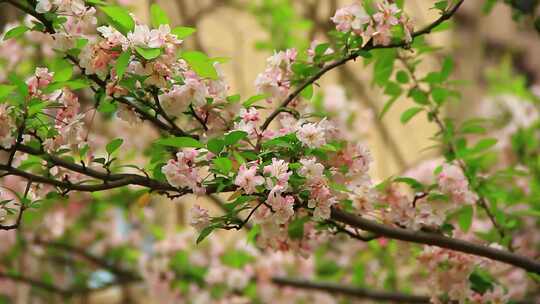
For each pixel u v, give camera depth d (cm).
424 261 253
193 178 217
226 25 530
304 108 238
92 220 428
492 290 257
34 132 223
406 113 270
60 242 428
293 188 217
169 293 384
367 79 537
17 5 220
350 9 228
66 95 225
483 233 269
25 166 228
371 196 238
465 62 551
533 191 317
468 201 246
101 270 434
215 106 227
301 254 243
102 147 378
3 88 216
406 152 537
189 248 390
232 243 408
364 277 380
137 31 214
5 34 222
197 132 231
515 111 411
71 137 223
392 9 227
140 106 227
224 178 216
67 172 232
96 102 227
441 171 250
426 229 244
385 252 358
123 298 482
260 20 431
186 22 514
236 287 380
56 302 428
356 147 228
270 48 426
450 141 268
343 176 228
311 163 214
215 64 227
